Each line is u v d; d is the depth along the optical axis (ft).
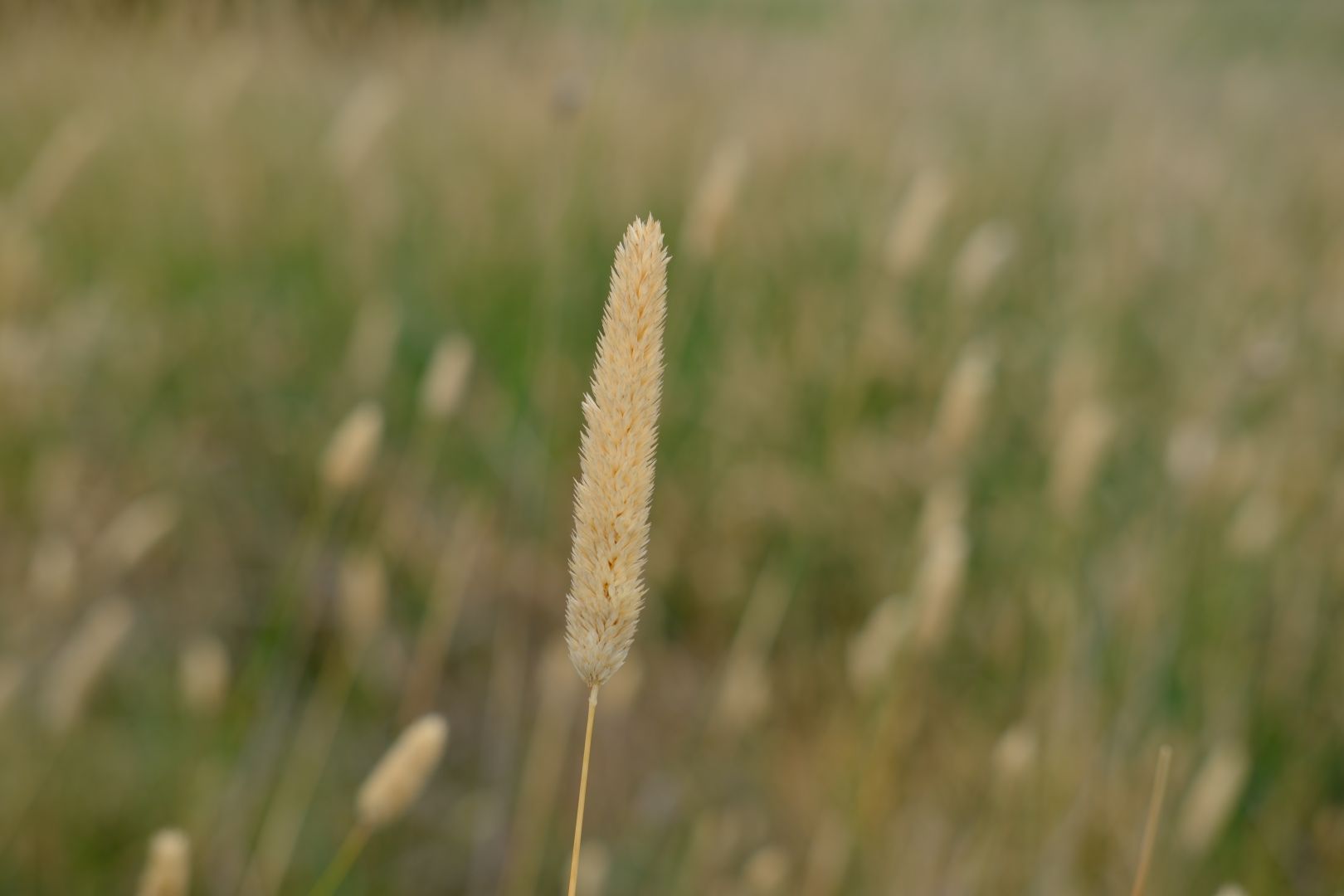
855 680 9.32
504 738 10.94
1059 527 11.27
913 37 24.64
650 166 17.16
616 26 15.01
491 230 16.39
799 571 12.06
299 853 9.82
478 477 13.66
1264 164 20.80
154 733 10.23
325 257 16.40
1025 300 16.14
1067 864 9.09
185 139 17.53
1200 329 14.70
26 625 10.58
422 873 9.96
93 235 16.03
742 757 11.02
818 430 13.92
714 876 9.56
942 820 10.00
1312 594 11.16
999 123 21.18
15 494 12.30
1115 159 19.11
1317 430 12.84
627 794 10.87
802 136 18.75
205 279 16.16
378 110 14.29
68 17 19.97
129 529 10.85
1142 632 10.59
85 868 9.32
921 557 9.98
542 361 13.66
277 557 12.63
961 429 8.96
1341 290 15.28
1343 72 27.71
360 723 11.27
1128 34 27.02
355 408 14.10
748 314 15.37
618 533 3.55
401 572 12.59
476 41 22.26
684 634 13.00
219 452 14.03
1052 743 9.63
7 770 9.30
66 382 13.47
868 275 15.85
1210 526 11.43
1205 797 7.71
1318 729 10.55
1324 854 9.76
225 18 21.09
